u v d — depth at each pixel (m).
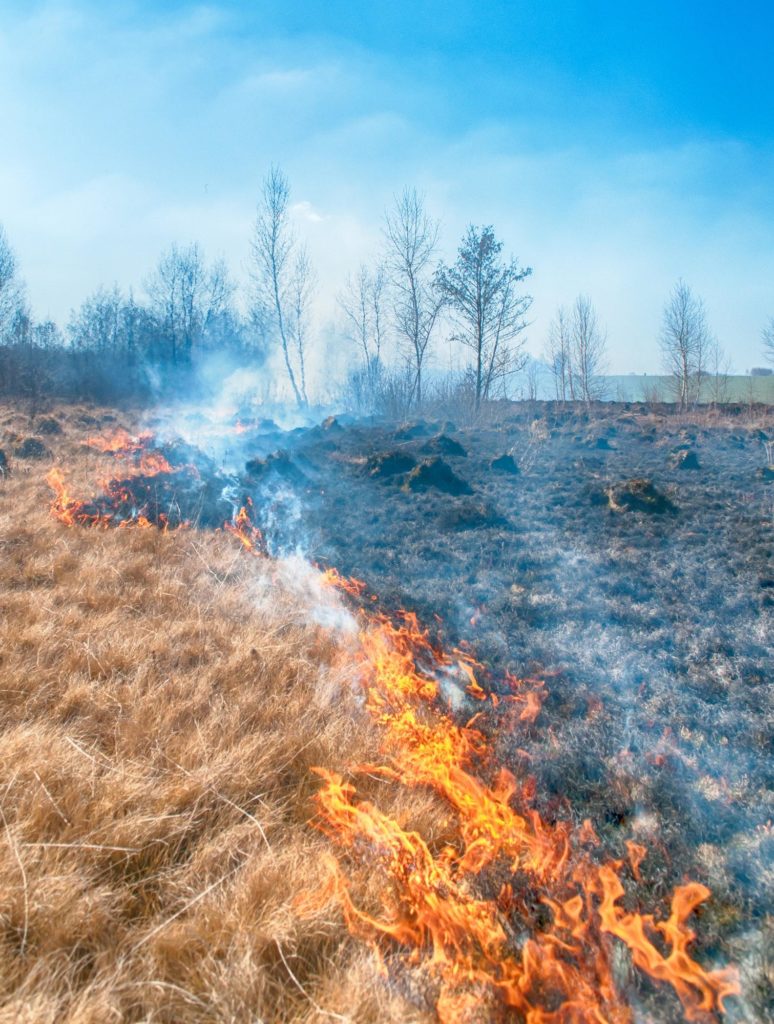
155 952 2.83
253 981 2.69
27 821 3.40
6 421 22.17
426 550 10.55
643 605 8.07
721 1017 2.83
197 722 4.68
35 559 8.12
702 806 4.21
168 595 7.27
